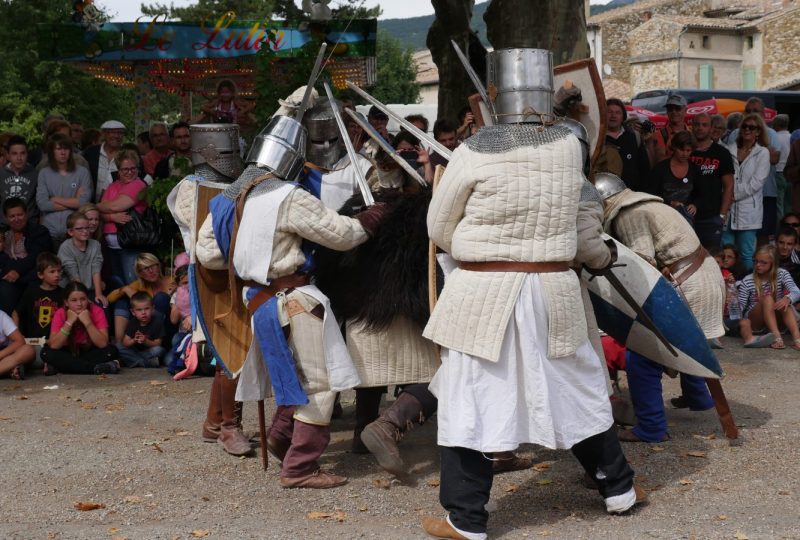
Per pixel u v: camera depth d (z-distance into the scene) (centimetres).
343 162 543
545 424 417
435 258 481
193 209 535
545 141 421
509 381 420
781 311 923
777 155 1151
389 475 528
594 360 439
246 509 478
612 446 450
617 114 944
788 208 1211
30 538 434
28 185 922
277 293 489
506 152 417
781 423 626
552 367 425
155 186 895
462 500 425
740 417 644
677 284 574
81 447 588
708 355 530
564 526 447
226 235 502
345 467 544
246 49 1429
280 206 479
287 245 486
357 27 1184
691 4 4288
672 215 579
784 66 3847
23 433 621
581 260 461
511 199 414
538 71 428
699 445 575
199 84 1655
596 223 459
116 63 1591
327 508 479
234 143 565
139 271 862
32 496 500
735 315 934
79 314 819
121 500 493
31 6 3378
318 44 848
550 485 508
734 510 465
